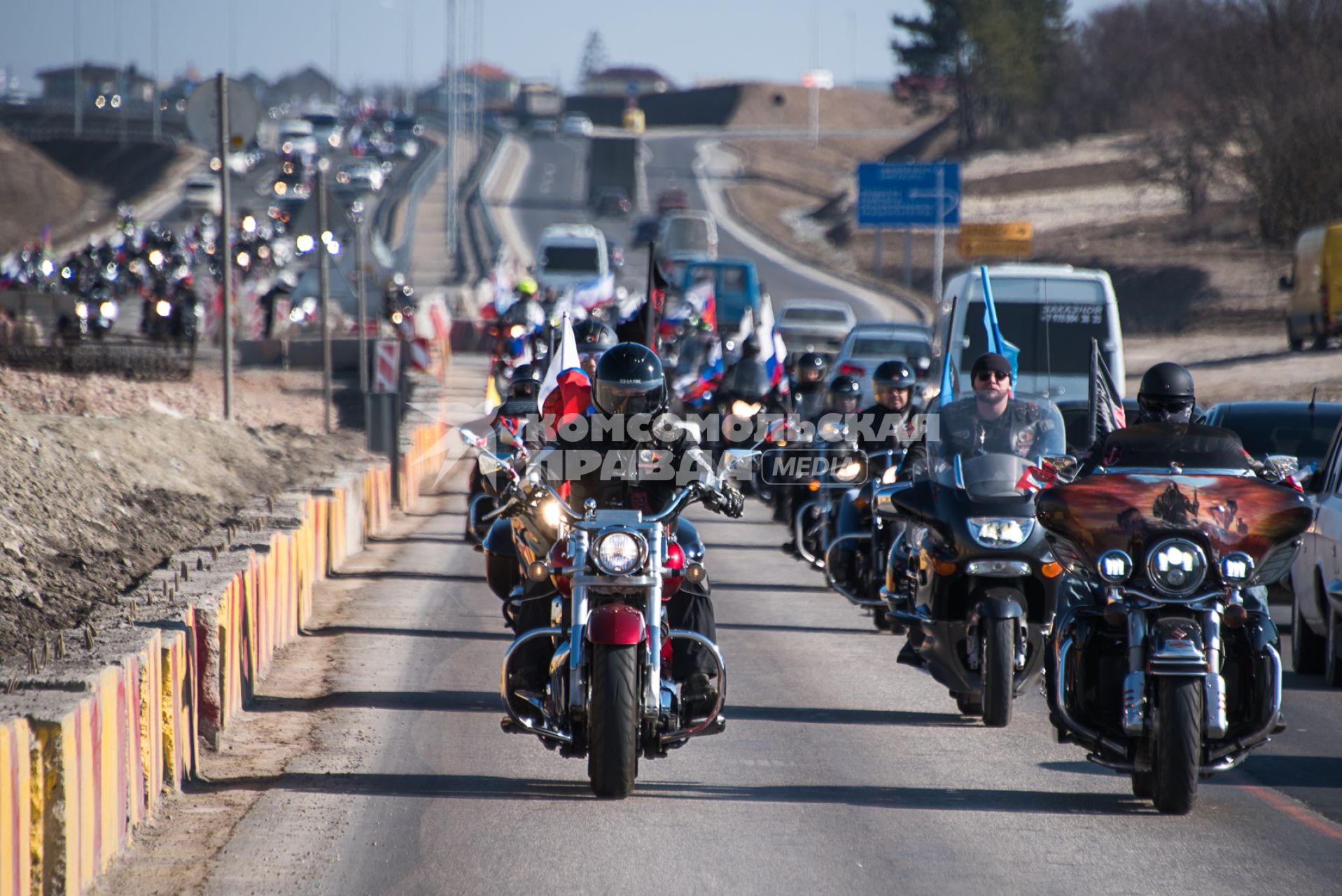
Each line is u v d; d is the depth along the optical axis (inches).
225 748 1199.6
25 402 3181.6
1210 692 1006.4
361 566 2244.1
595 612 1018.1
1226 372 5595.5
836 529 1952.5
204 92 2773.1
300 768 1138.7
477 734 1262.3
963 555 1311.5
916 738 1288.1
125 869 892.6
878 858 939.3
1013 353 1455.5
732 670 1579.7
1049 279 2947.8
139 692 976.3
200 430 2647.6
